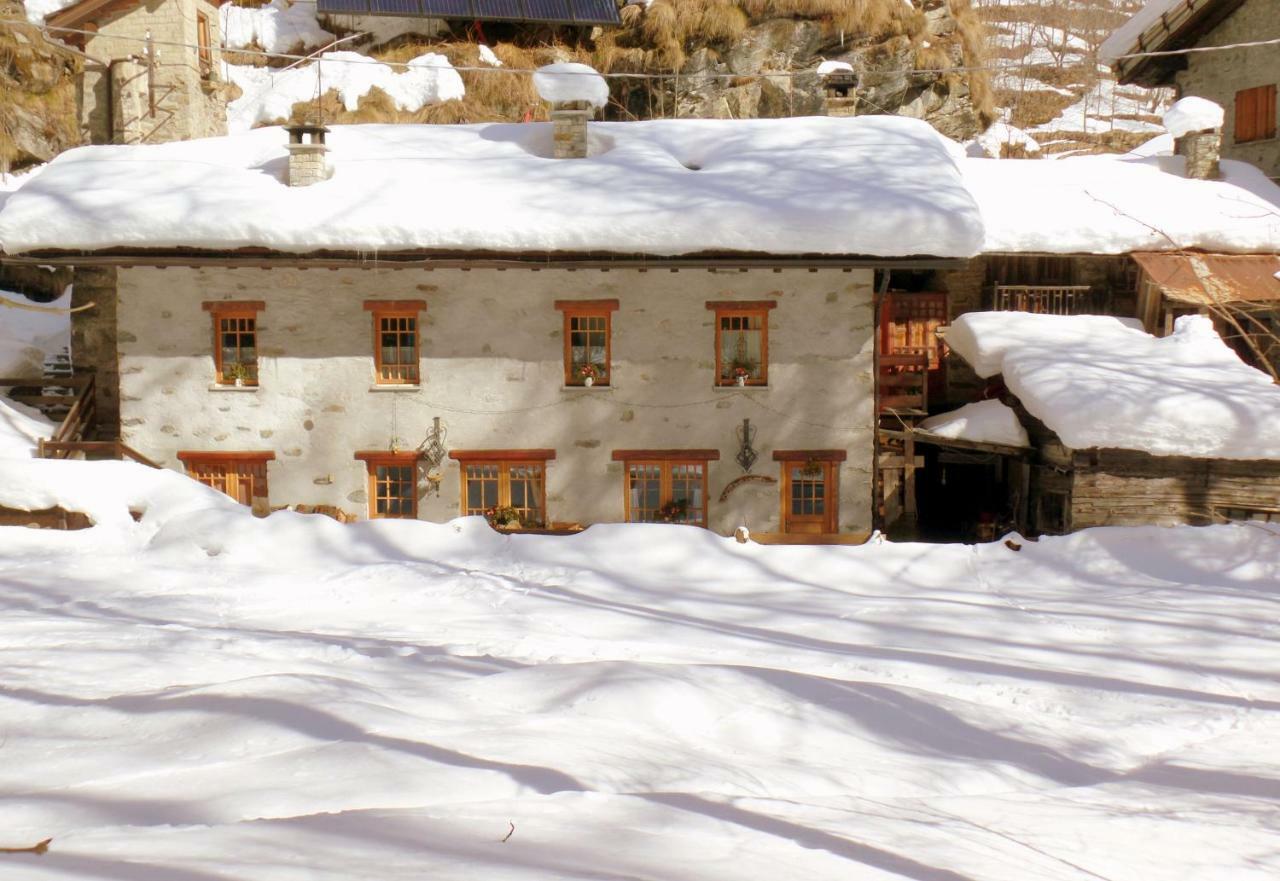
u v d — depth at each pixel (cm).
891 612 966
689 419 1650
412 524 1187
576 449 1658
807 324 1639
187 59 1916
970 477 2153
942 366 1945
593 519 1664
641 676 641
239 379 1648
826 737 613
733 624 919
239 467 1672
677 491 1667
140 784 444
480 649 803
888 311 1927
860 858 402
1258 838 496
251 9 2828
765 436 1652
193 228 1545
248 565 1113
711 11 2600
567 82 1741
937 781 561
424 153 1795
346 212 1562
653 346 1644
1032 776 593
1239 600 1011
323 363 1650
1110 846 472
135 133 1914
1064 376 1597
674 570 1102
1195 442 1488
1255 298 1800
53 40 1914
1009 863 425
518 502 1680
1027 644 874
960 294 2031
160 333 1652
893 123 1859
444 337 1645
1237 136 2388
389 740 502
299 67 2667
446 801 427
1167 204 1983
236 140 1878
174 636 809
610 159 1741
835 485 1655
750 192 1598
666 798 457
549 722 572
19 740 513
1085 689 765
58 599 962
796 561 1115
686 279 1639
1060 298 1988
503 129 1900
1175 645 877
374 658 755
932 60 2639
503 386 1653
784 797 496
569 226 1538
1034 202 1984
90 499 1300
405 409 1655
